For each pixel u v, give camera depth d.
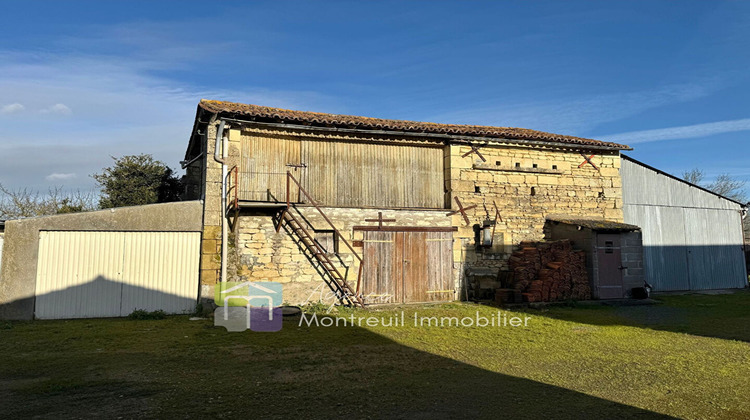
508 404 4.48
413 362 6.01
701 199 15.27
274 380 5.21
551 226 12.96
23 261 8.99
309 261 10.55
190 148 12.99
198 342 7.09
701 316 9.91
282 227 10.42
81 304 9.23
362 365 5.86
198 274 9.94
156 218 9.73
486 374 5.49
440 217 11.84
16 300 8.89
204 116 10.46
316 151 11.20
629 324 8.93
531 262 11.61
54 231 9.23
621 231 12.24
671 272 14.48
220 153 10.12
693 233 14.98
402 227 11.42
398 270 11.30
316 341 7.21
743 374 5.52
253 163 10.59
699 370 5.68
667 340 7.44
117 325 8.42
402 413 4.23
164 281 9.73
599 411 4.32
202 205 10.11
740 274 15.43
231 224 10.04
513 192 12.67
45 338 7.29
